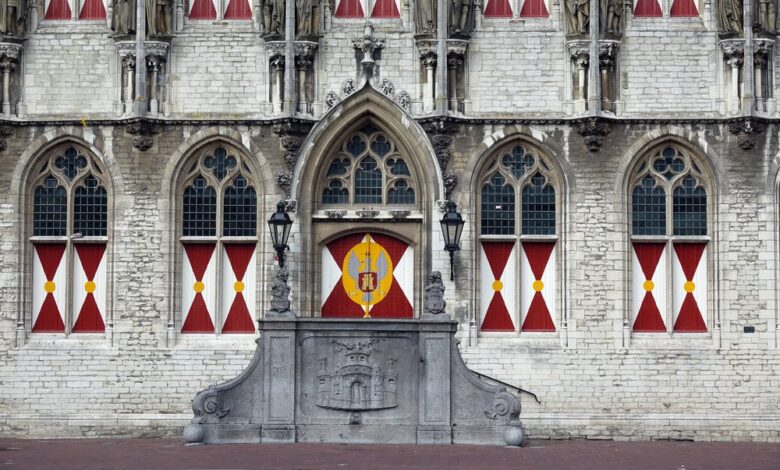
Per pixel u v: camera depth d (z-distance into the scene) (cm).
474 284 5331
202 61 5378
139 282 5344
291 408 4616
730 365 5281
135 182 5353
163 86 5372
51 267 5416
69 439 5222
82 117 5366
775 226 5297
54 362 5331
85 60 5391
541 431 5259
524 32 5356
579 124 5297
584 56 5300
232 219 5403
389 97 5325
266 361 4625
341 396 4619
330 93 5338
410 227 5384
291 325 4628
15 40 5356
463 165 5331
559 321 5338
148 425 5297
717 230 5316
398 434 4609
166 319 5338
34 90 5391
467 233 5319
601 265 5306
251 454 4341
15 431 5294
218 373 5328
